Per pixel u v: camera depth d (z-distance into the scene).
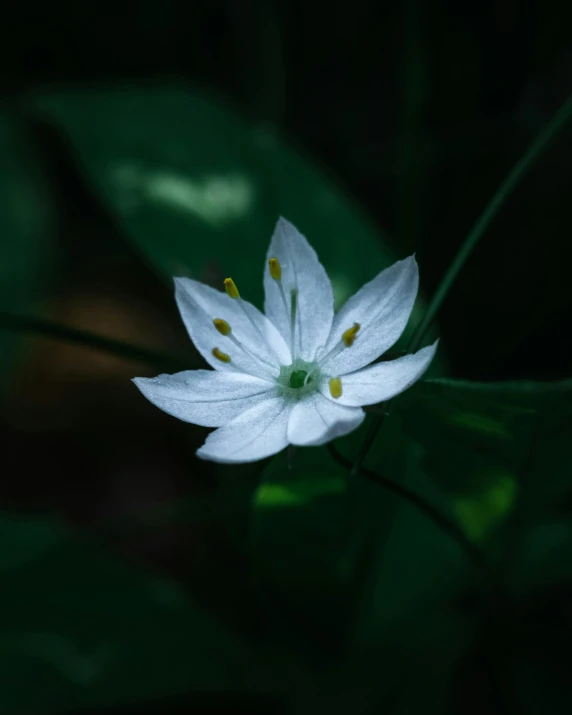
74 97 0.16
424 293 0.16
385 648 0.14
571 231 0.16
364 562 0.14
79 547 0.14
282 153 0.15
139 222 0.15
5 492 0.16
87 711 0.15
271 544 0.14
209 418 0.13
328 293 0.13
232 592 0.15
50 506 0.16
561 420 0.13
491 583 0.14
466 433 0.13
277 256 0.13
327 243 0.15
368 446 0.12
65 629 0.14
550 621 0.15
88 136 0.15
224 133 0.15
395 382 0.12
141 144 0.15
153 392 0.13
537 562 0.14
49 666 0.14
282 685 0.14
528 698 0.14
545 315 0.15
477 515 0.14
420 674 0.14
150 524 0.16
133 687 0.14
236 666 0.14
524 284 0.16
